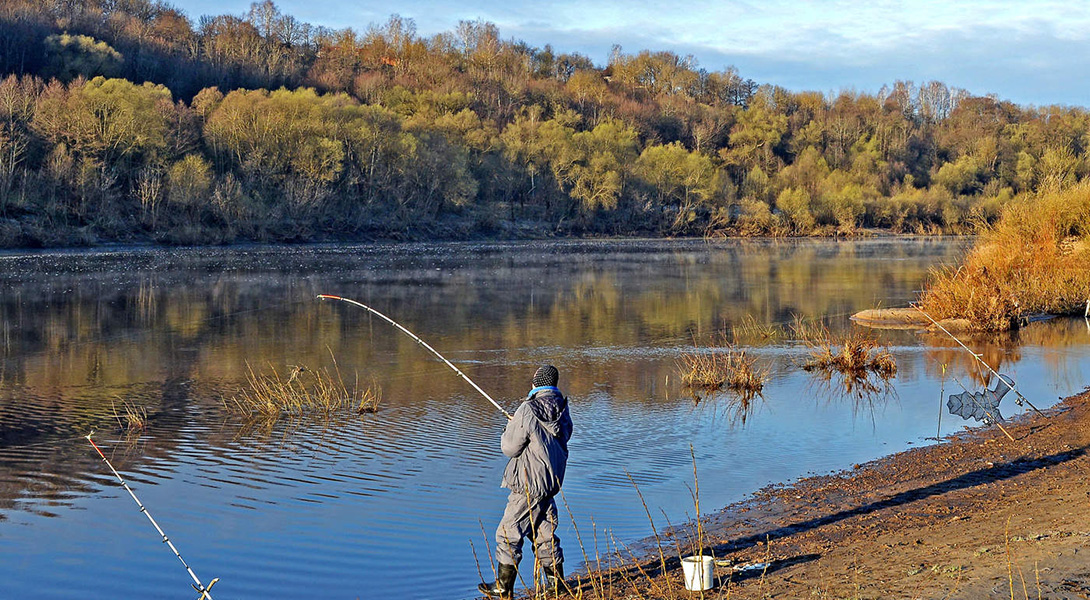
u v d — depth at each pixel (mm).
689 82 181875
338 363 17938
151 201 68812
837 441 11117
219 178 76000
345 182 84125
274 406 13094
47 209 62719
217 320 25469
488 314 27203
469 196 89750
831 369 16938
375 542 7543
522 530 6074
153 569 7027
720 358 18188
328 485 9242
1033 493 8086
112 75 100438
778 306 29469
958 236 99438
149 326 24062
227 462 10242
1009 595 4680
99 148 67938
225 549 7422
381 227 82000
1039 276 26266
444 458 10359
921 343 20500
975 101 175375
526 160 96500
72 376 16547
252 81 120250
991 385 14945
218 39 135375
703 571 5734
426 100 121438
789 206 100750
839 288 36406
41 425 12344
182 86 109875
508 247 75062
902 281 39938
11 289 34125
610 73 197125
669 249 72812
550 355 18906
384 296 32906
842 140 140750
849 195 101250
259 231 72125
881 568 5754
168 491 9094
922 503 8109
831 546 6789
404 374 16562
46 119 68500
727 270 47688
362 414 12938
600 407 13344
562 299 31984
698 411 13023
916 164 135250
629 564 6805
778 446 10844
